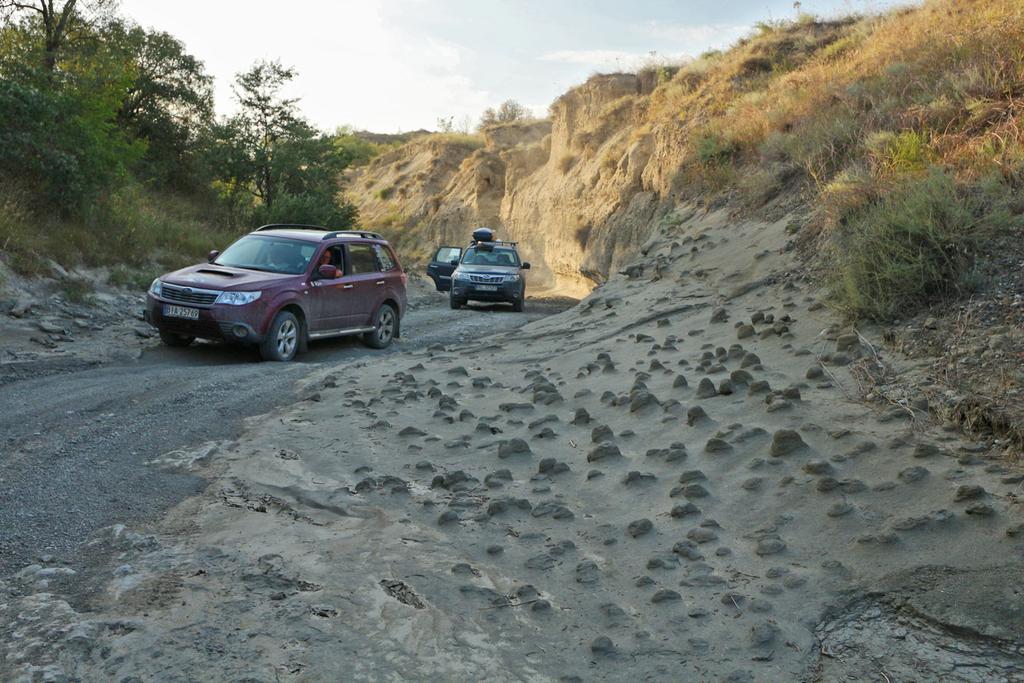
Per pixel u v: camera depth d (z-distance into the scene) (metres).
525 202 47.53
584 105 43.66
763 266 10.52
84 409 7.41
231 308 10.81
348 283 12.69
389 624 3.55
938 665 3.10
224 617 3.58
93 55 22.45
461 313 20.14
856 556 3.86
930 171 8.43
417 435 6.49
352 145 84.19
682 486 4.79
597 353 9.05
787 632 3.38
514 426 6.64
